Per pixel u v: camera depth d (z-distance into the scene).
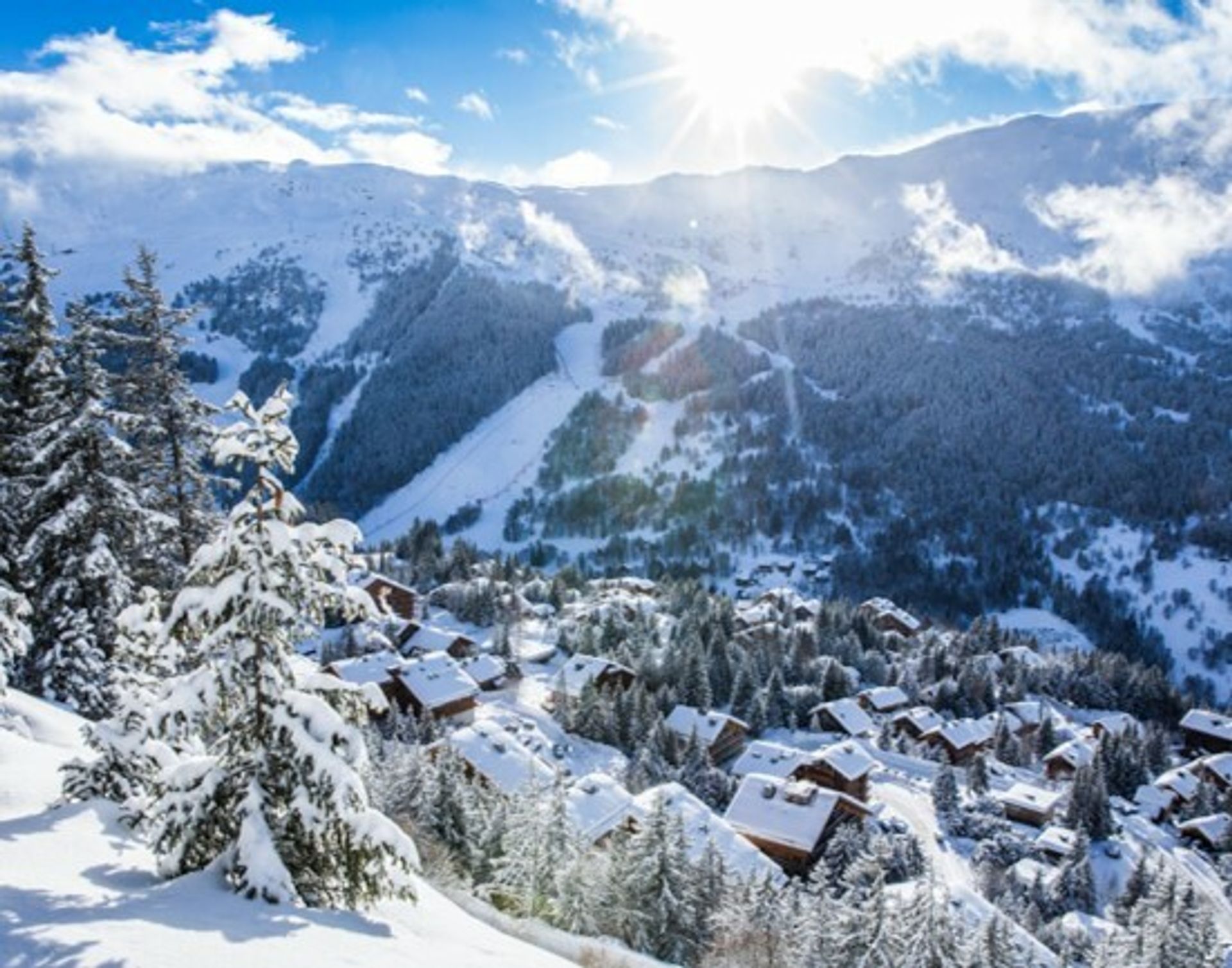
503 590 127.31
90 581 26.61
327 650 90.06
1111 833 79.12
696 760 74.94
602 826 46.19
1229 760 100.31
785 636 122.81
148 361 27.61
